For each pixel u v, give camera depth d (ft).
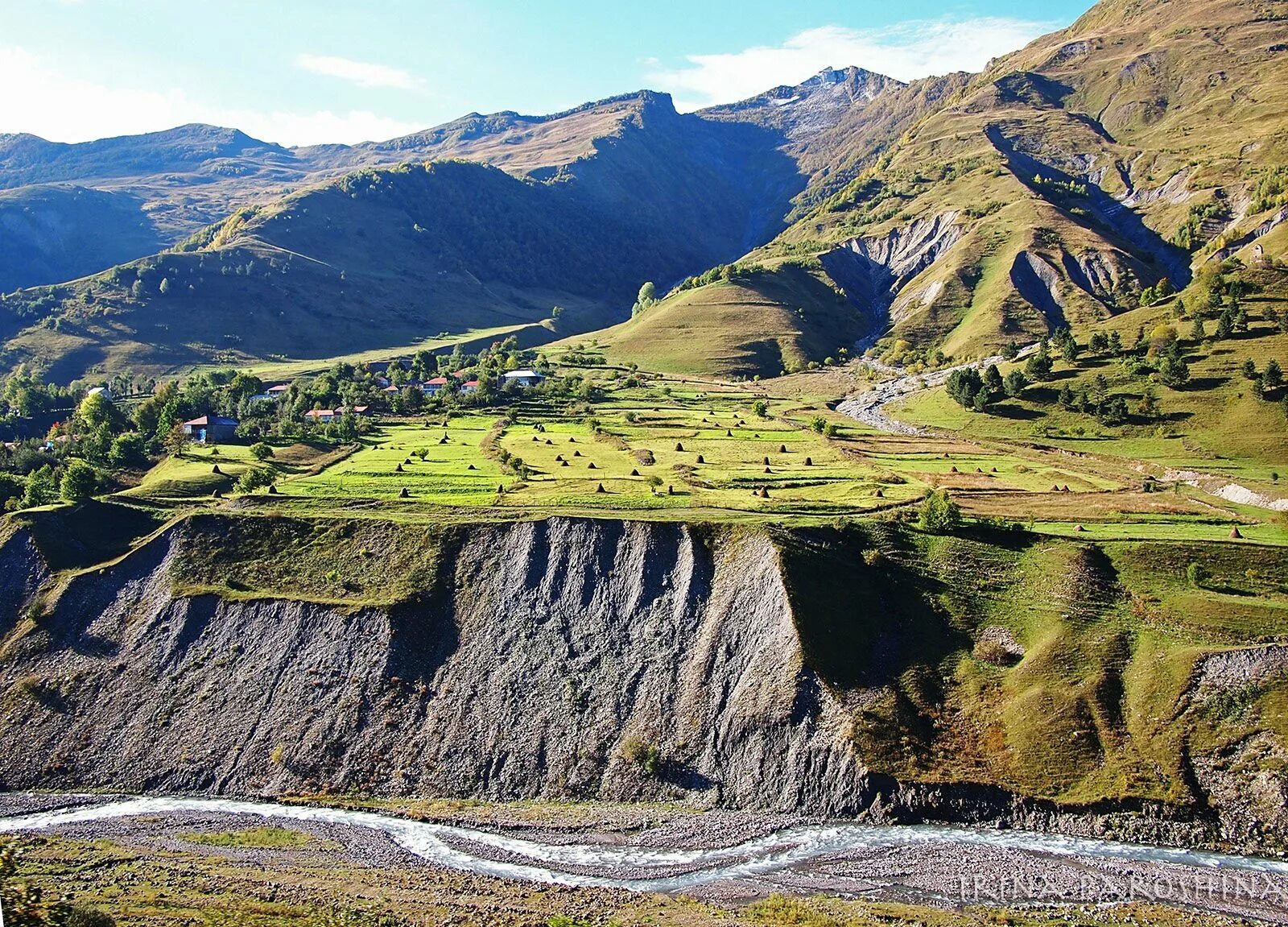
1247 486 383.04
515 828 227.20
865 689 250.78
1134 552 292.40
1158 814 213.25
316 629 287.89
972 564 295.89
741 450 463.83
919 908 182.60
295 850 210.38
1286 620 253.44
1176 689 236.02
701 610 283.59
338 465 443.32
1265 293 601.62
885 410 622.54
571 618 288.30
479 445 484.74
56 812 242.17
